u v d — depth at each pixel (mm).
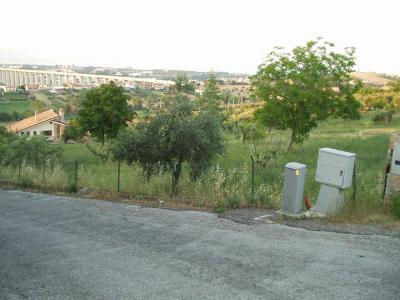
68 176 14422
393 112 47844
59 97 135500
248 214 8422
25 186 13891
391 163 7793
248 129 29812
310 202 9258
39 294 5137
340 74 23891
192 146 11375
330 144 25359
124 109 36688
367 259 5914
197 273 5594
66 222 8648
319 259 5953
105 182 13680
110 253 6539
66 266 6055
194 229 7598
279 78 24141
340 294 4879
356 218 7695
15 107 105750
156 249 6621
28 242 7332
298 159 19812
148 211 9164
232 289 5070
